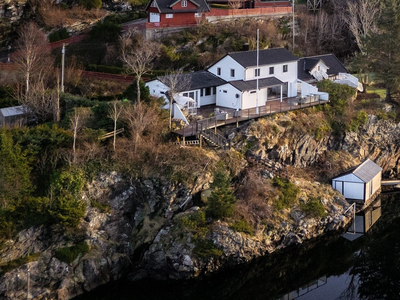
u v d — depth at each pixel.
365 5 87.44
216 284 49.31
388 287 49.25
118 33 81.00
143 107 57.03
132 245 50.91
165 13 82.44
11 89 64.38
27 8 83.25
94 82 70.25
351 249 55.34
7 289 44.56
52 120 58.97
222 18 88.31
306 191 58.72
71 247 47.81
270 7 95.25
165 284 48.53
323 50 94.44
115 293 47.62
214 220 50.84
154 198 52.56
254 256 51.03
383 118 72.25
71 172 50.44
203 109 66.62
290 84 73.56
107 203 51.28
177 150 54.81
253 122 61.91
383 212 62.66
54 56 75.69
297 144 64.25
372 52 75.25
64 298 45.62
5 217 46.72
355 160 68.44
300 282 50.44
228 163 56.69
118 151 53.12
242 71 67.62
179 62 78.62
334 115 69.69
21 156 49.12
